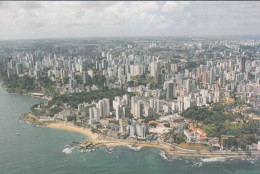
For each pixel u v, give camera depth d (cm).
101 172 16962
